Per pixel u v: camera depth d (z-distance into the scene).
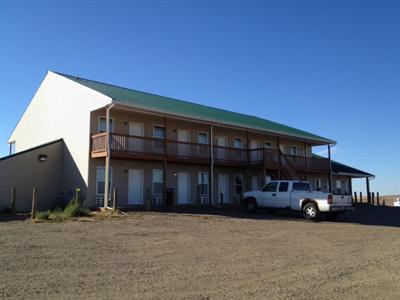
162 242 12.25
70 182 23.78
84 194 22.39
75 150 23.69
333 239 14.25
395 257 11.14
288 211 23.31
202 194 27.98
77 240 11.95
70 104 24.66
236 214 21.55
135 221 16.56
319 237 14.56
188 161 25.39
